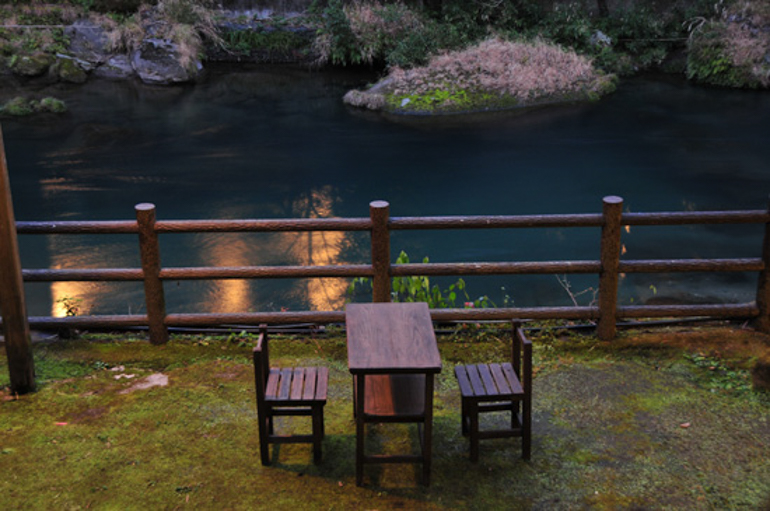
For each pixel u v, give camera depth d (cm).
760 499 371
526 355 385
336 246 1054
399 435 431
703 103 1688
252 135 1540
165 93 1792
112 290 897
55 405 459
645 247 1028
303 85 1845
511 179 1301
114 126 1584
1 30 1855
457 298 880
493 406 410
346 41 1861
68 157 1419
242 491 381
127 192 1259
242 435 429
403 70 1764
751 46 1786
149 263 518
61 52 1852
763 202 1180
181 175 1338
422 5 1953
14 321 456
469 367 416
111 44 1891
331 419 449
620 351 525
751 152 1405
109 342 544
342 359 524
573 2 1964
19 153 1431
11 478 391
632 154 1405
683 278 904
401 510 368
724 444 416
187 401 464
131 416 448
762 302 539
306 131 1558
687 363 507
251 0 1972
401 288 604
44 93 1764
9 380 489
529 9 1917
